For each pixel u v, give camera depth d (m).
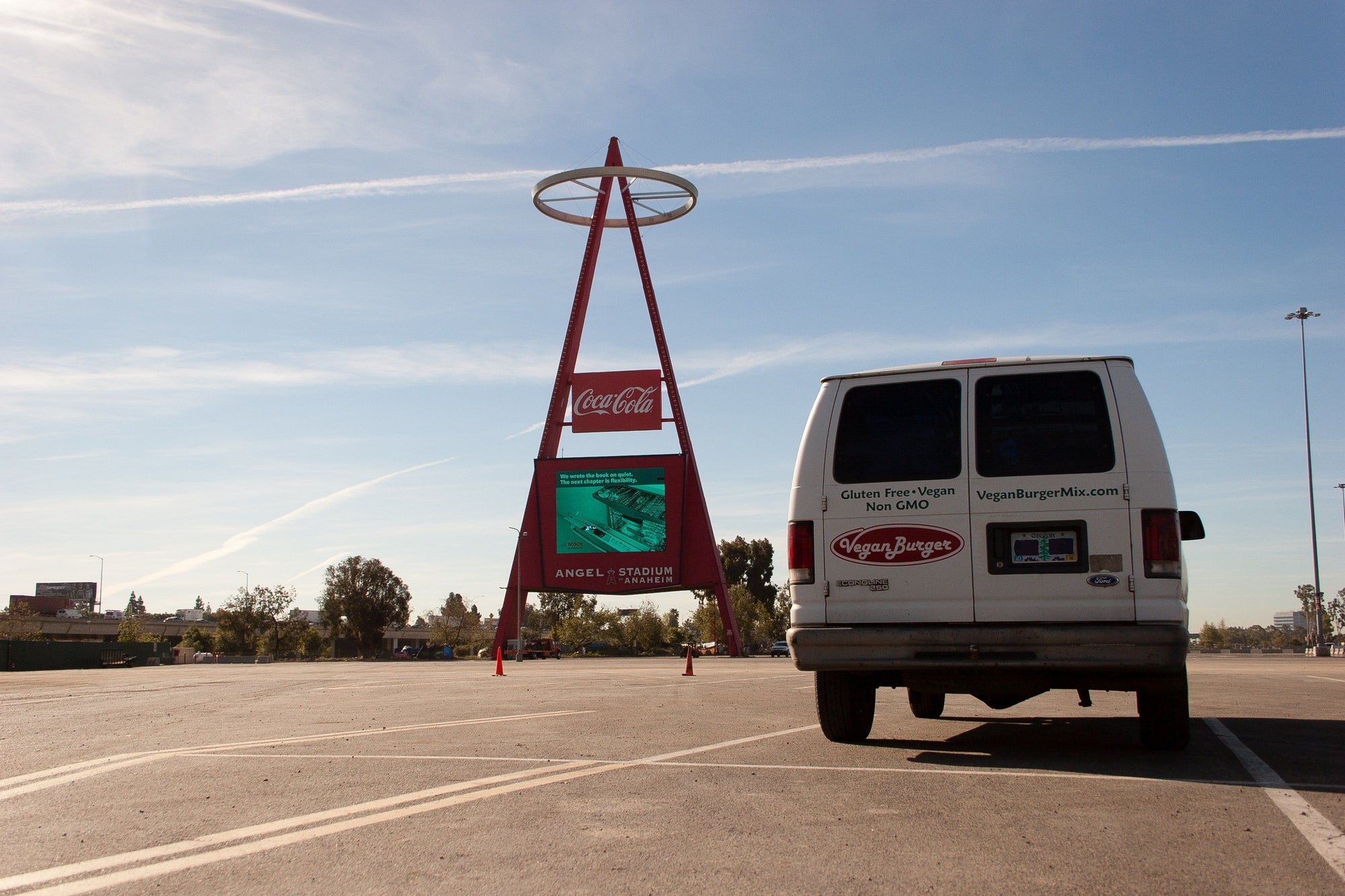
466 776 6.58
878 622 7.31
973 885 3.97
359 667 40.25
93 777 6.79
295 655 102.50
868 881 4.04
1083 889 3.91
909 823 5.09
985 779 6.35
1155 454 7.05
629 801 5.67
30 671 40.34
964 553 7.21
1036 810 5.39
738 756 7.44
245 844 4.74
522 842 4.71
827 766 6.91
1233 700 12.95
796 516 7.61
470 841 4.75
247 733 9.62
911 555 7.30
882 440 7.53
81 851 4.64
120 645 58.38
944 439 7.39
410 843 4.71
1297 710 11.30
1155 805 5.52
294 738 8.98
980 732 9.14
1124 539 6.96
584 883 4.05
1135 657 6.77
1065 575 7.02
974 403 7.41
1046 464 7.17
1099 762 7.11
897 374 7.62
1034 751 7.67
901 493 7.39
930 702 10.54
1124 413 7.14
